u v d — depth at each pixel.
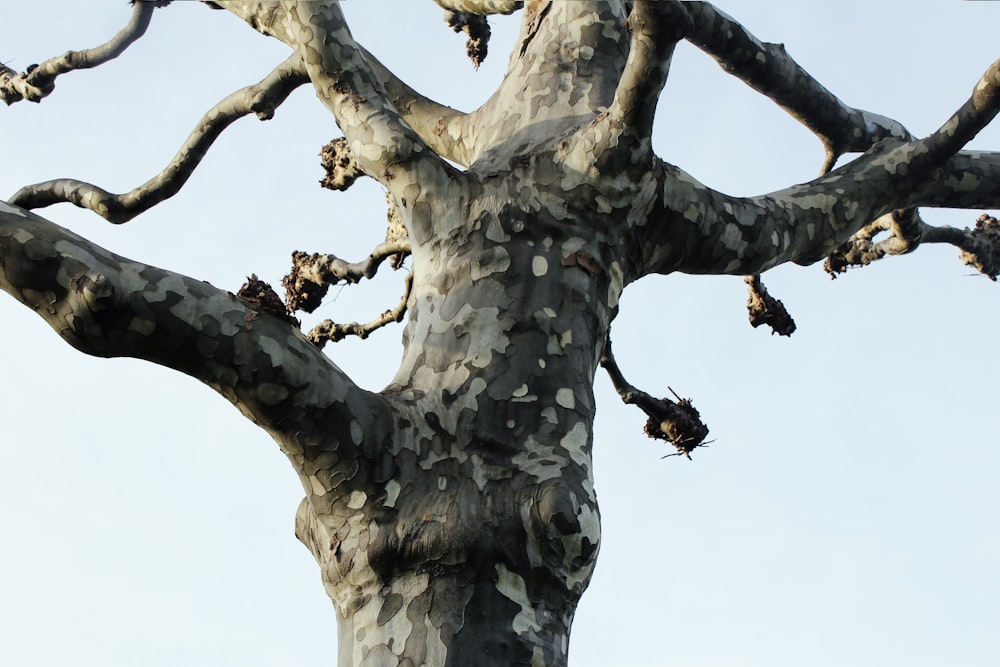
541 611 5.42
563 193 6.49
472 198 6.47
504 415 5.79
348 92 6.66
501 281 6.19
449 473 5.62
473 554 5.39
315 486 5.57
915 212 9.55
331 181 9.56
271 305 5.46
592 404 6.10
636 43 5.98
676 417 8.38
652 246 6.80
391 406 5.72
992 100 7.29
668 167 6.79
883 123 9.51
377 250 9.39
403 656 5.24
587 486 5.70
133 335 5.17
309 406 5.37
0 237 5.06
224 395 5.40
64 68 9.78
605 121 6.44
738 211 7.03
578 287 6.29
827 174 7.80
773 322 9.48
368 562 5.44
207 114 8.56
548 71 7.50
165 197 8.60
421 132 8.44
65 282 5.08
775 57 8.94
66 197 8.60
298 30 6.65
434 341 6.08
